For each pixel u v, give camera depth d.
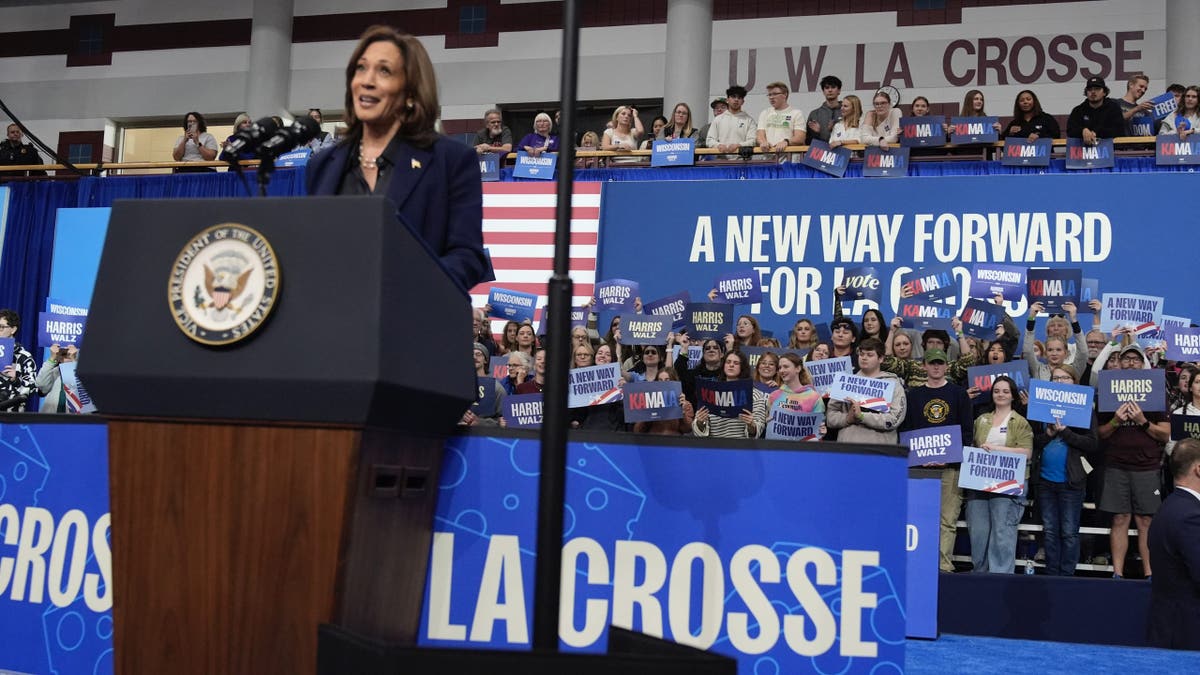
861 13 13.68
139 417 1.87
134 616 1.86
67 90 16.14
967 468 6.46
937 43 13.41
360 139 2.30
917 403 6.85
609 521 2.23
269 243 1.78
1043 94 13.05
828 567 2.16
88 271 11.23
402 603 2.06
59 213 11.36
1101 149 9.37
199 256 1.80
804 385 7.06
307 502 1.79
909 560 5.66
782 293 9.82
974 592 6.08
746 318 8.27
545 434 1.79
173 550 1.85
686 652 1.71
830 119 10.71
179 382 1.79
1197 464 5.17
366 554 1.86
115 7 16.16
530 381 7.86
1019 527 6.78
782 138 10.38
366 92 2.22
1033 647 5.28
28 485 2.51
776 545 2.18
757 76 13.87
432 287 1.96
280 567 1.80
